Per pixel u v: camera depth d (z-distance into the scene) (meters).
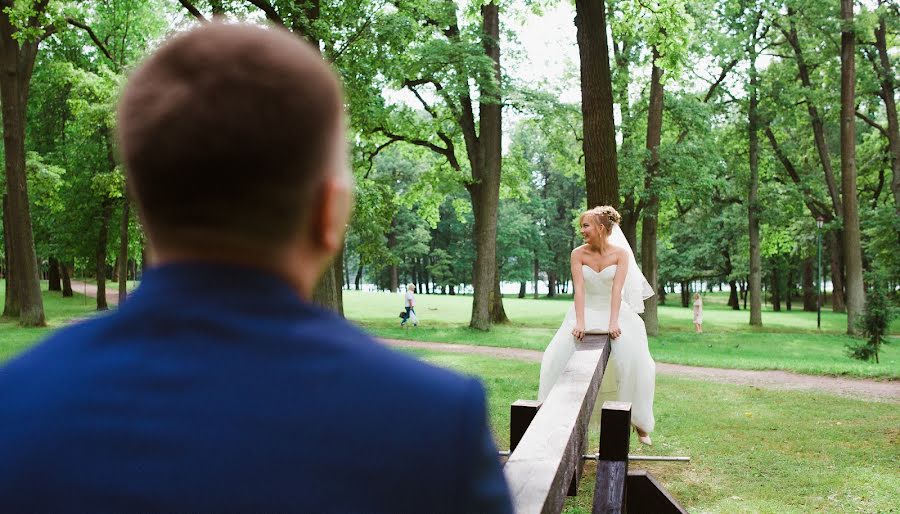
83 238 33.03
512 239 64.44
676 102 27.06
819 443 8.09
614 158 10.29
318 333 0.73
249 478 0.66
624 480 4.05
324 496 0.67
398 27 14.85
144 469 0.65
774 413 9.70
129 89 0.73
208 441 0.66
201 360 0.69
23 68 23.70
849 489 6.50
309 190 0.75
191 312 0.70
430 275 79.06
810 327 34.97
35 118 32.09
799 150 37.69
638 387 6.23
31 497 0.64
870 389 12.25
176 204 0.71
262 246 0.73
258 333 0.71
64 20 20.75
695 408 10.01
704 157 26.77
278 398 0.68
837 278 44.72
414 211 63.53
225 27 0.75
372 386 0.71
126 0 28.94
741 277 52.81
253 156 0.70
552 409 3.02
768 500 6.23
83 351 0.71
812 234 43.44
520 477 2.12
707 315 42.16
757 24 30.73
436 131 27.81
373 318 34.66
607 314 6.18
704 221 37.81
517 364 14.93
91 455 0.65
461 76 24.02
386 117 24.48
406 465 0.69
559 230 69.75
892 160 33.66
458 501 0.70
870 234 35.75
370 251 34.09
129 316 0.71
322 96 0.75
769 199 33.91
